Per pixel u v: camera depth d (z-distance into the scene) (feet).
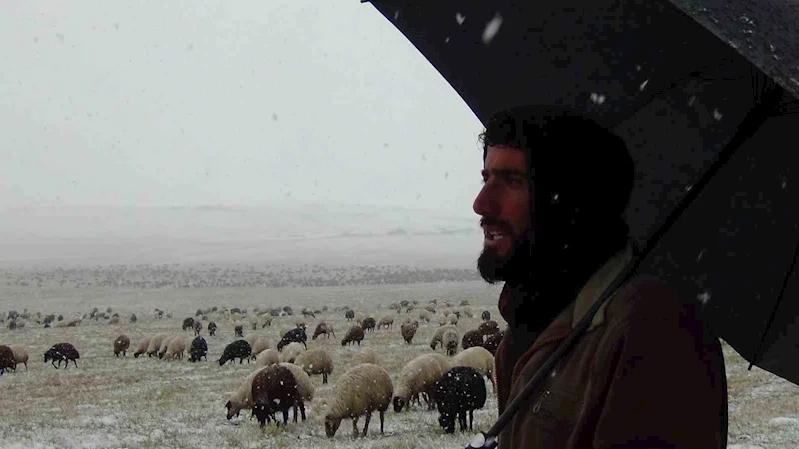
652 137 6.97
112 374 101.09
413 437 51.98
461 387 53.06
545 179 5.61
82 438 57.77
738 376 74.54
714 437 4.71
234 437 55.42
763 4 3.90
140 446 53.93
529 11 6.66
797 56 3.61
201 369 104.06
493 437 5.69
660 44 6.38
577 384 5.26
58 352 110.22
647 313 4.94
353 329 123.75
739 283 7.09
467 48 7.08
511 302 6.07
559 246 5.65
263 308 246.47
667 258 7.34
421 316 172.55
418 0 6.97
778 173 6.65
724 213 6.98
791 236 6.75
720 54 6.22
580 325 5.41
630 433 4.61
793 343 6.92
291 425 58.44
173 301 287.28
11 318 212.64
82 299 302.66
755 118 6.31
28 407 75.51
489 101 7.30
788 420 51.11
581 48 6.72
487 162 6.02
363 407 52.95
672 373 4.67
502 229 5.84
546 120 5.71
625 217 7.45
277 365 60.03
